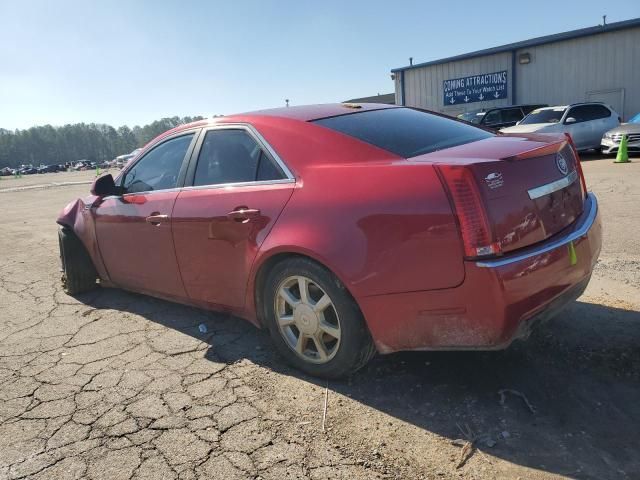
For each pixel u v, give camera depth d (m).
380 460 2.45
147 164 4.39
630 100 21.23
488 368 3.15
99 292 5.30
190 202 3.75
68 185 27.50
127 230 4.35
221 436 2.71
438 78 26.72
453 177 2.51
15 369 3.63
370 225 2.73
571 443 2.47
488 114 20.72
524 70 23.77
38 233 9.62
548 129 16.50
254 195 3.32
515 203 2.57
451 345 2.63
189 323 4.29
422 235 2.57
